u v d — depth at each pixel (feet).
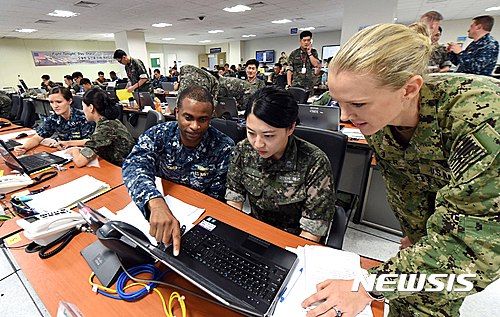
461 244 1.65
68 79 26.40
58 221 2.97
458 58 11.10
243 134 6.93
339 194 7.46
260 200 3.83
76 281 2.47
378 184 6.67
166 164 4.64
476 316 4.42
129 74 16.26
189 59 56.44
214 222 2.94
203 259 2.41
